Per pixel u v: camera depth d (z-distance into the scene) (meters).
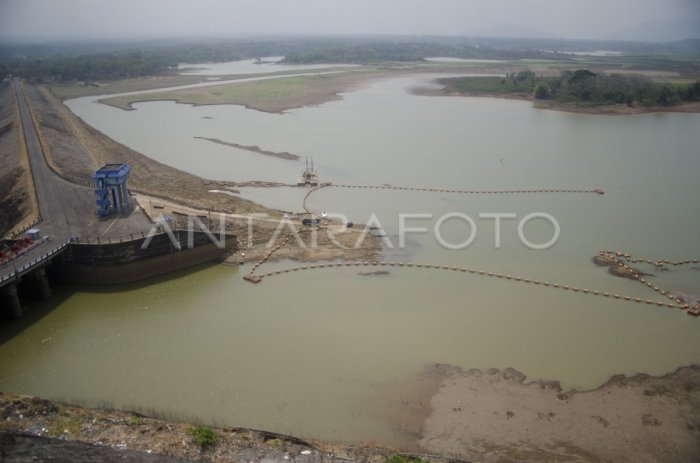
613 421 34.56
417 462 30.11
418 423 34.62
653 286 51.69
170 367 40.22
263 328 45.25
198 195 76.44
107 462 30.62
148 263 53.41
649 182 83.81
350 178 86.12
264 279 53.72
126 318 47.06
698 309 47.28
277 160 97.38
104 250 51.09
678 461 31.52
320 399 36.75
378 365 40.25
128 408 35.94
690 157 98.06
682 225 66.81
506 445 32.81
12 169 83.19
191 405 36.19
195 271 55.53
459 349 42.06
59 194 67.62
